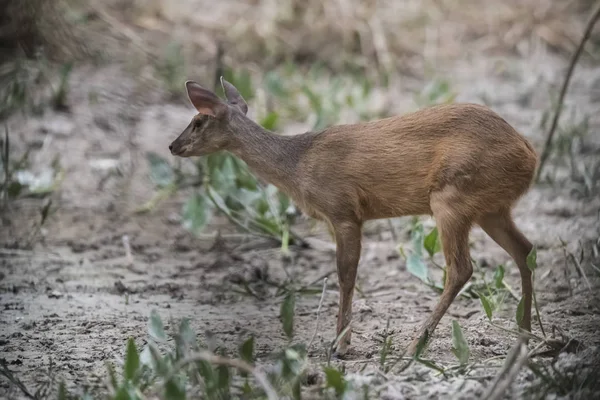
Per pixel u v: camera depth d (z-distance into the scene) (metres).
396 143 8.84
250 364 7.91
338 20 20.34
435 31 21.05
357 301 10.41
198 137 9.44
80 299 10.55
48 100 16.56
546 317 9.66
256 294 10.79
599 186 13.45
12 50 17.92
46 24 18.17
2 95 16.44
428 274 10.75
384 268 11.59
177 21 20.28
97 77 17.81
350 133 9.06
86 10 19.03
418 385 7.70
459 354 8.01
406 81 19.00
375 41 19.58
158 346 9.06
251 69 18.88
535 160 8.79
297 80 18.03
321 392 7.49
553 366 7.66
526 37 21.08
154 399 7.53
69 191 13.94
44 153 14.88
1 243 12.23
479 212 8.63
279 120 15.70
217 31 20.03
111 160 14.88
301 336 9.41
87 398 7.38
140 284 11.09
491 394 7.11
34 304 10.35
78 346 9.12
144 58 18.56
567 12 21.75
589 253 11.41
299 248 12.38
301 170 9.10
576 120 16.14
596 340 8.74
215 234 12.82
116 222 13.09
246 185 12.42
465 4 22.03
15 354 8.93
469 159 8.52
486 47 20.80
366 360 8.59
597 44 20.66
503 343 8.95
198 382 7.53
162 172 13.25
